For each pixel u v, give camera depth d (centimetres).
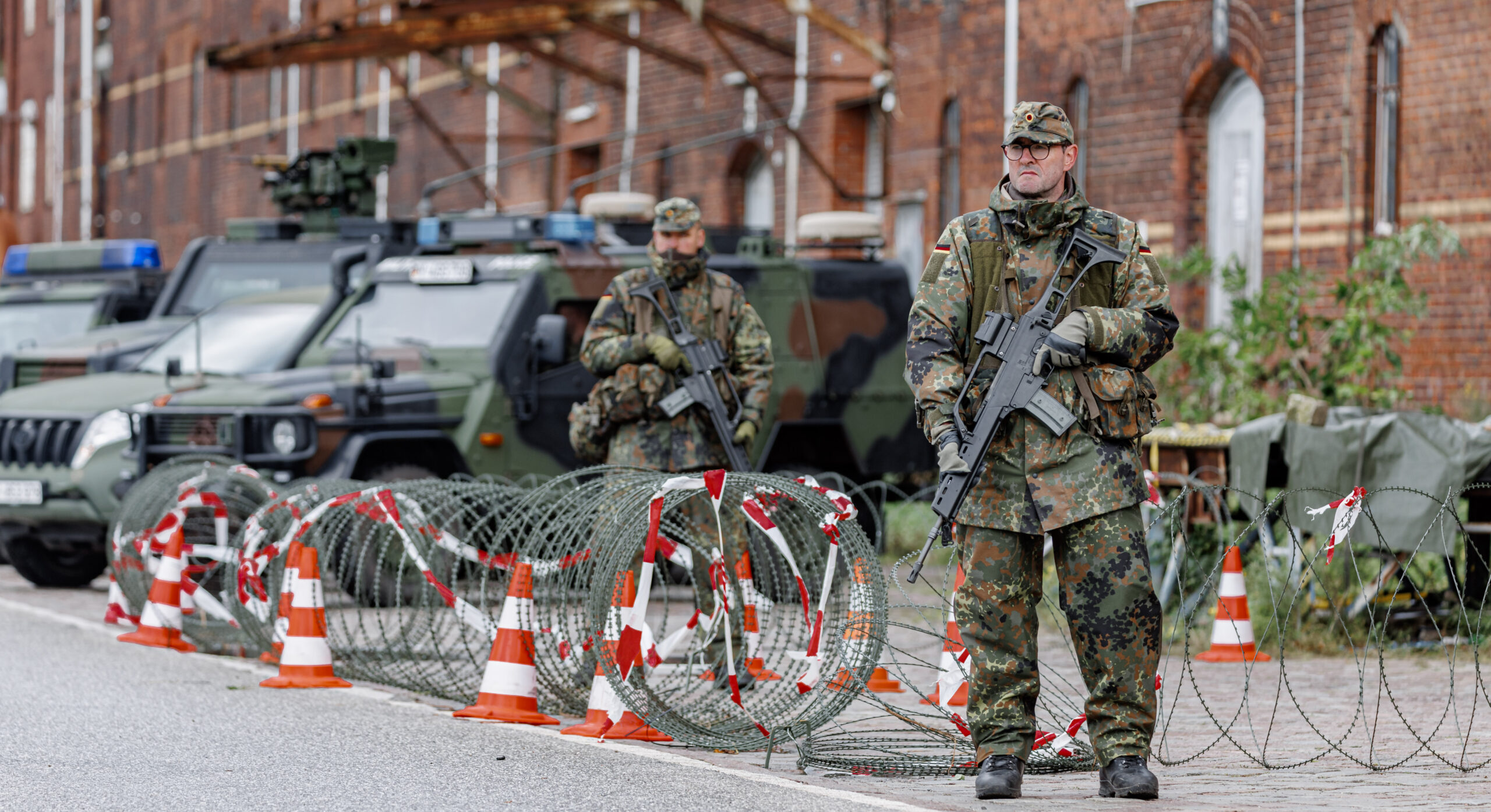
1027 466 1942
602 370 2902
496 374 4244
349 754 2289
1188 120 5919
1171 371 4656
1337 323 4694
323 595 3002
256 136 12594
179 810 1938
